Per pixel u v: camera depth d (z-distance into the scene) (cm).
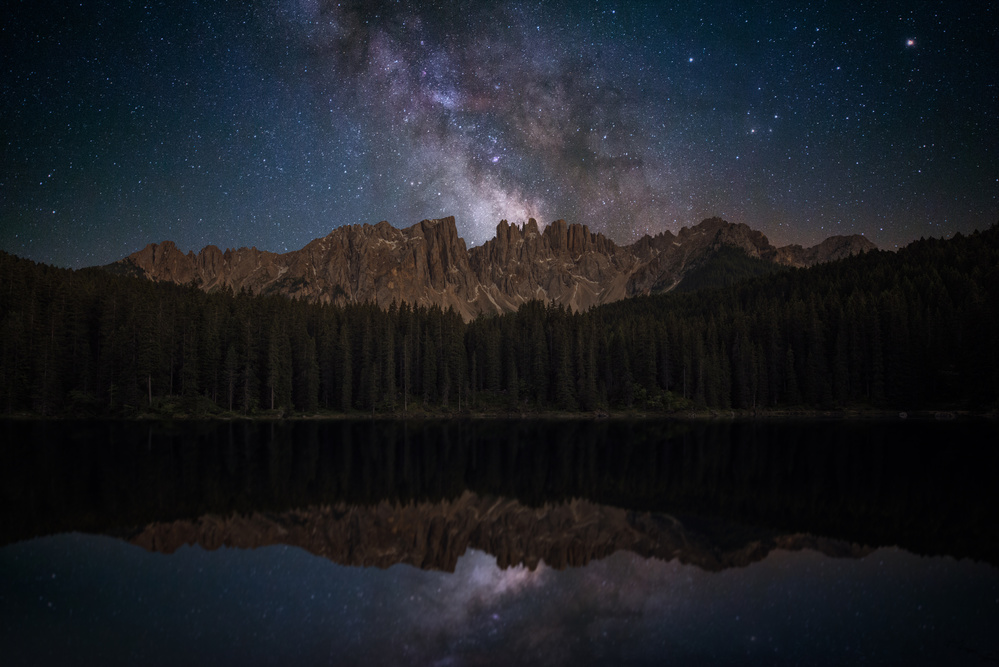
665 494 4091
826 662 1589
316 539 2872
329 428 9812
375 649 1639
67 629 1756
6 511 3309
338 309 15900
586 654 1625
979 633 1786
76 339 10938
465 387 14150
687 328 15000
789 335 14412
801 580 2311
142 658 1561
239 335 12175
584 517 3403
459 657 1588
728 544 2830
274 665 1522
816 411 13338
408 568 2439
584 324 15625
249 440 7425
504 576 2345
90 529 2973
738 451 6506
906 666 1566
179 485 4169
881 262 18275
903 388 12600
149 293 13212
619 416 13700
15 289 11119
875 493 4000
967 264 15550
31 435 7231
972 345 11825
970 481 4381
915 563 2514
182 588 2148
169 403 10894
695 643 1711
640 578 2338
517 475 4947
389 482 4522
